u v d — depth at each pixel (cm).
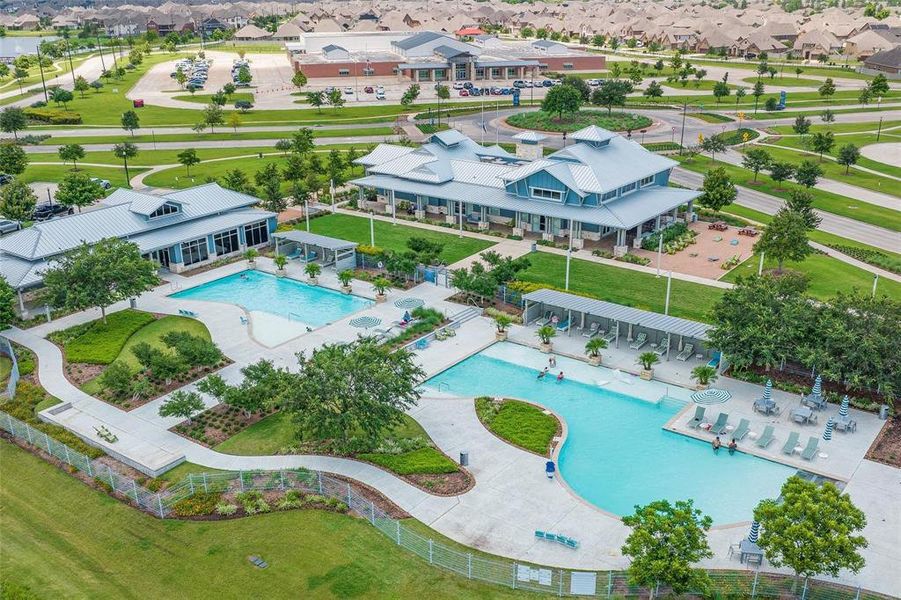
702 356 6212
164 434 5097
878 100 18075
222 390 5272
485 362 6194
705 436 5012
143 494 4391
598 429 5184
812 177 10825
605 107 17650
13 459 4866
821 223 9856
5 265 7362
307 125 16200
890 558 3822
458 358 6203
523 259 7512
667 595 3600
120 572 3856
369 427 4622
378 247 8488
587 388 5759
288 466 4700
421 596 3631
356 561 3869
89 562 3934
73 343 6475
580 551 3912
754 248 7831
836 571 3419
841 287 7562
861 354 5225
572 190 8719
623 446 4975
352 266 8394
